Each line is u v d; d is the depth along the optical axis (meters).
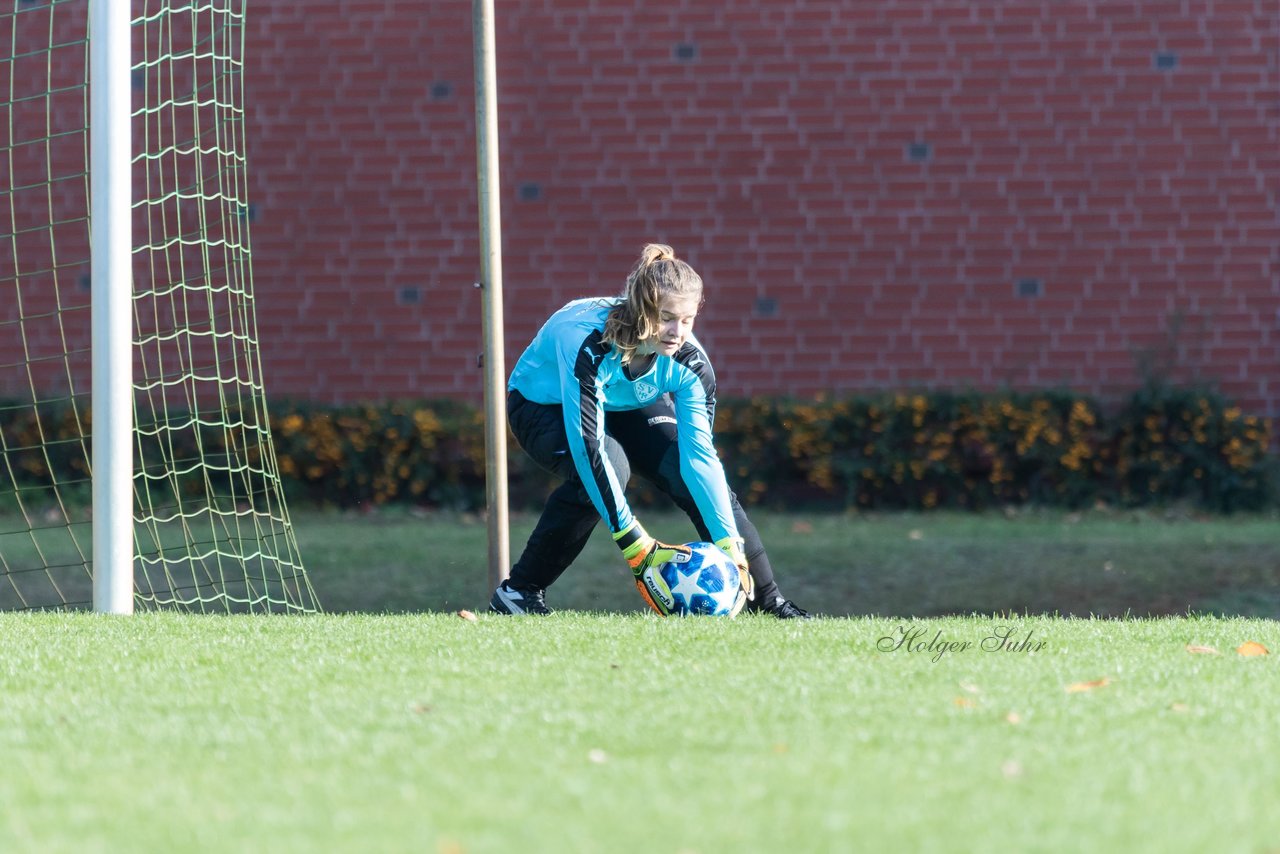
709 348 38.62
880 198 38.16
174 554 31.52
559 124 38.78
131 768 9.19
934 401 37.09
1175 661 13.55
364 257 39.25
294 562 30.53
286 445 38.00
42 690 11.98
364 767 9.20
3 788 8.66
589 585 28.67
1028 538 32.47
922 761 9.33
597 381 16.97
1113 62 37.53
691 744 9.85
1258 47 37.25
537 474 37.97
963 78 37.91
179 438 37.94
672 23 38.53
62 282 39.19
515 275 38.94
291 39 39.09
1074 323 37.81
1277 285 37.34
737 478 37.34
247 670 12.88
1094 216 37.72
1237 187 37.38
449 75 39.03
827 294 38.31
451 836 7.58
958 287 38.06
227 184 38.75
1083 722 10.64
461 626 15.93
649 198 38.66
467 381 39.09
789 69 38.28
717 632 15.24
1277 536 32.31
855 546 31.73
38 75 38.81
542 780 8.83
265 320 39.22
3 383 39.06
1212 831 7.73
